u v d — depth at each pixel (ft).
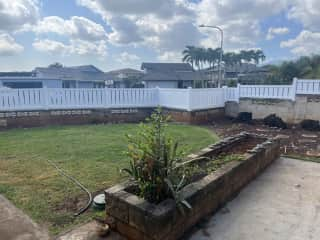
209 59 137.59
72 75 91.35
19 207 9.49
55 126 28.86
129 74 115.44
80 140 20.89
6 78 69.87
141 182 7.59
